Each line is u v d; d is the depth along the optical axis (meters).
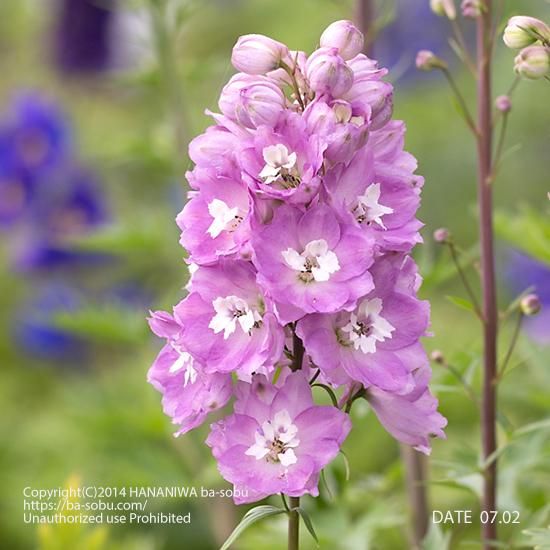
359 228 1.08
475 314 1.31
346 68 1.09
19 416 2.46
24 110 2.47
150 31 1.75
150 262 2.43
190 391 1.11
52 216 2.46
